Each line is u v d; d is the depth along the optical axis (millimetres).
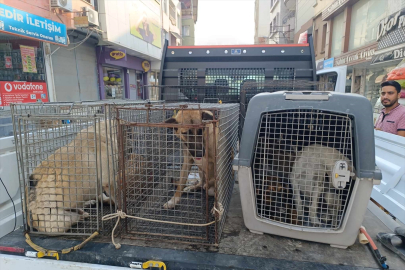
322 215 2057
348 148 1778
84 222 2039
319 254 1687
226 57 4531
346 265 1563
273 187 2014
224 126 2139
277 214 2084
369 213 2352
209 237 1856
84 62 12125
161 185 2631
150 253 1690
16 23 7109
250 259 1622
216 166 1741
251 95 3828
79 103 3373
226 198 2312
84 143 2273
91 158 2209
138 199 2285
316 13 18500
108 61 13750
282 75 4441
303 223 2008
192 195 2709
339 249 1750
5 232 2256
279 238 1889
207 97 4523
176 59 4633
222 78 4562
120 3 13180
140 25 15945
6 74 7652
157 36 19406
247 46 4469
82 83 11945
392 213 2543
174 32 25625
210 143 2203
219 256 1653
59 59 10320
